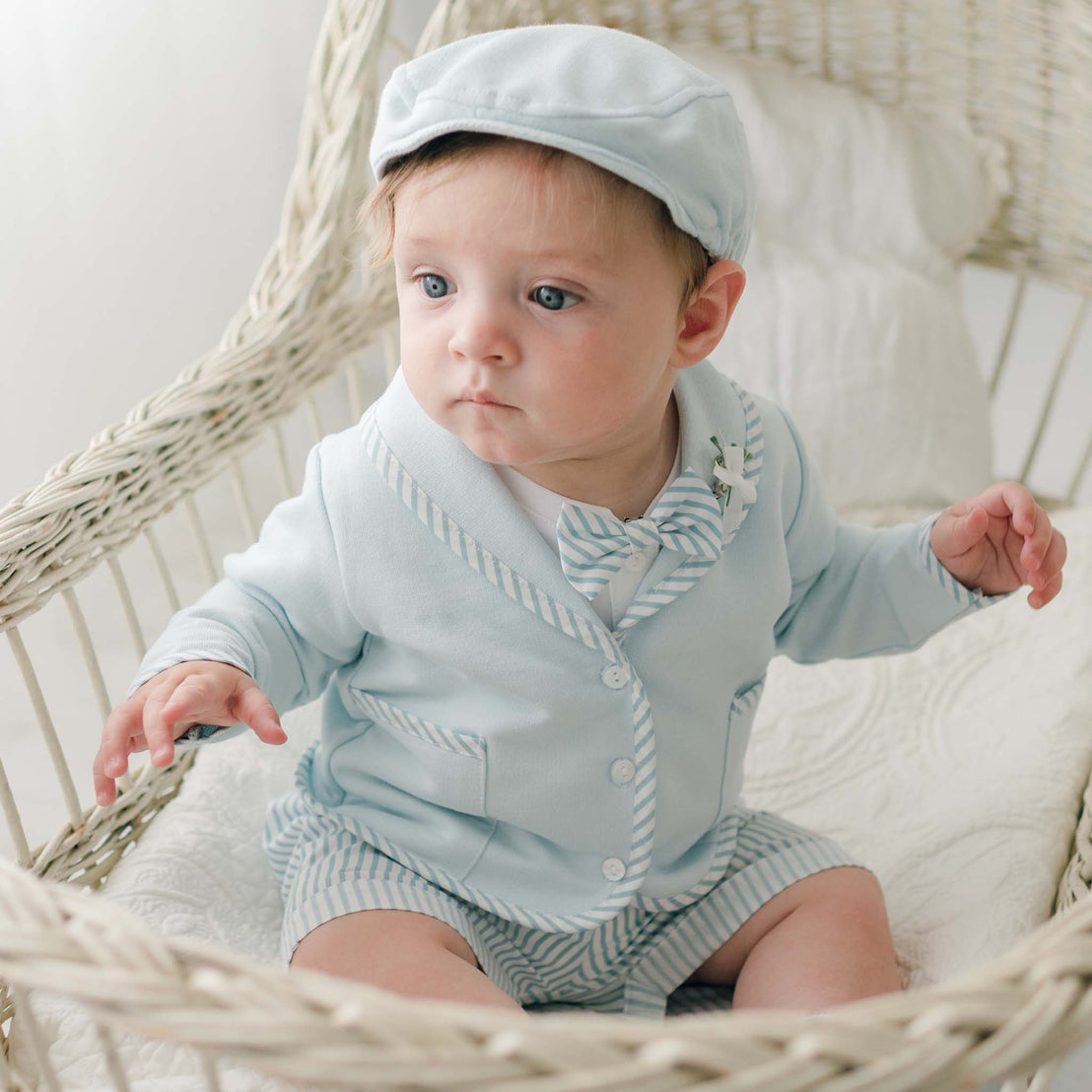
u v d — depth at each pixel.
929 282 1.47
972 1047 0.50
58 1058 0.82
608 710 0.83
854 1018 0.50
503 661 0.83
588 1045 0.48
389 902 0.84
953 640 1.23
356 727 0.93
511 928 0.90
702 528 0.82
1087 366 1.84
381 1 1.12
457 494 0.82
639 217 0.69
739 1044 0.48
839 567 0.97
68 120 1.41
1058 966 0.52
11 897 0.54
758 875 0.91
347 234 1.15
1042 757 1.07
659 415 0.81
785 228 1.45
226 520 1.69
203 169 1.52
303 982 0.50
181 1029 0.49
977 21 1.43
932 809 1.06
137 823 1.03
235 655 0.80
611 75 0.69
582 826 0.86
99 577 1.60
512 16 1.31
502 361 0.70
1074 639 1.21
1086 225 1.44
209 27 1.47
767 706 1.18
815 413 1.39
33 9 1.36
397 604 0.84
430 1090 0.47
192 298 1.55
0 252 1.42
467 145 0.69
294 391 1.14
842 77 1.52
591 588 0.81
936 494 1.43
